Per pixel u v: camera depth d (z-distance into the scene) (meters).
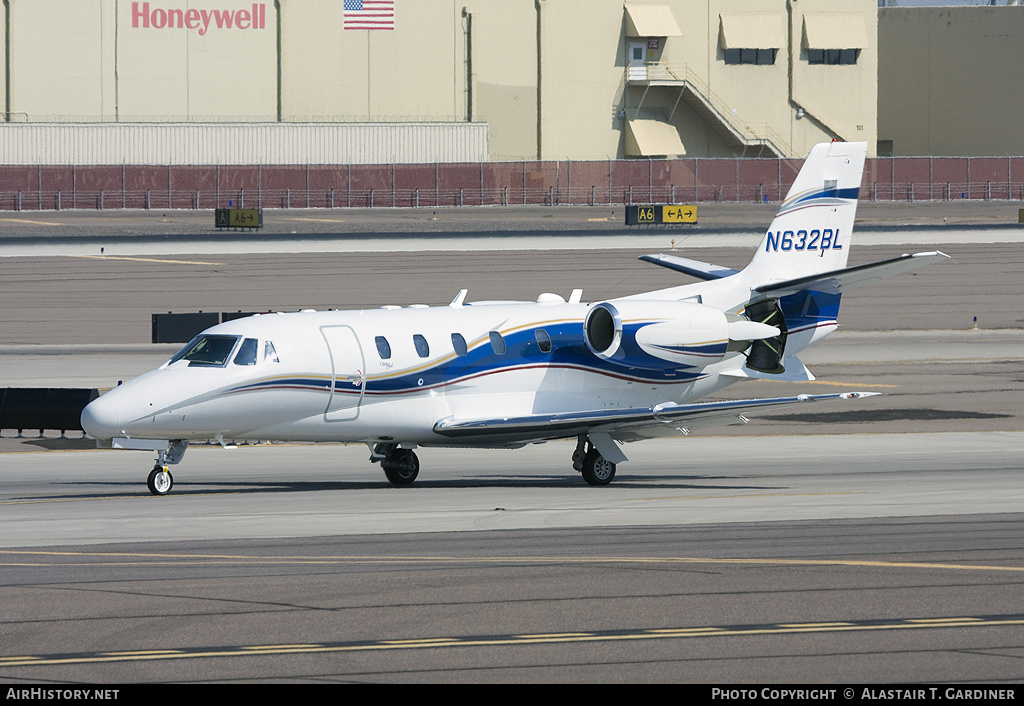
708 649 36.81
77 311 185.00
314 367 74.88
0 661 35.53
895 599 43.16
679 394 89.31
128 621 39.97
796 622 39.97
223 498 71.88
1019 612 41.31
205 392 71.62
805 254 92.94
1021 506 67.75
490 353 81.56
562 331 84.62
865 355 160.75
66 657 35.94
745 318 91.56
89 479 82.81
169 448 74.38
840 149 93.12
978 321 191.12
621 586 45.28
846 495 73.44
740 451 101.81
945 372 147.38
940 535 57.53
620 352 84.25
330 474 86.44
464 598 43.34
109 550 53.41
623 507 68.00
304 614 40.97
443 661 35.59
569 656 36.12
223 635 38.31
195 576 47.31
